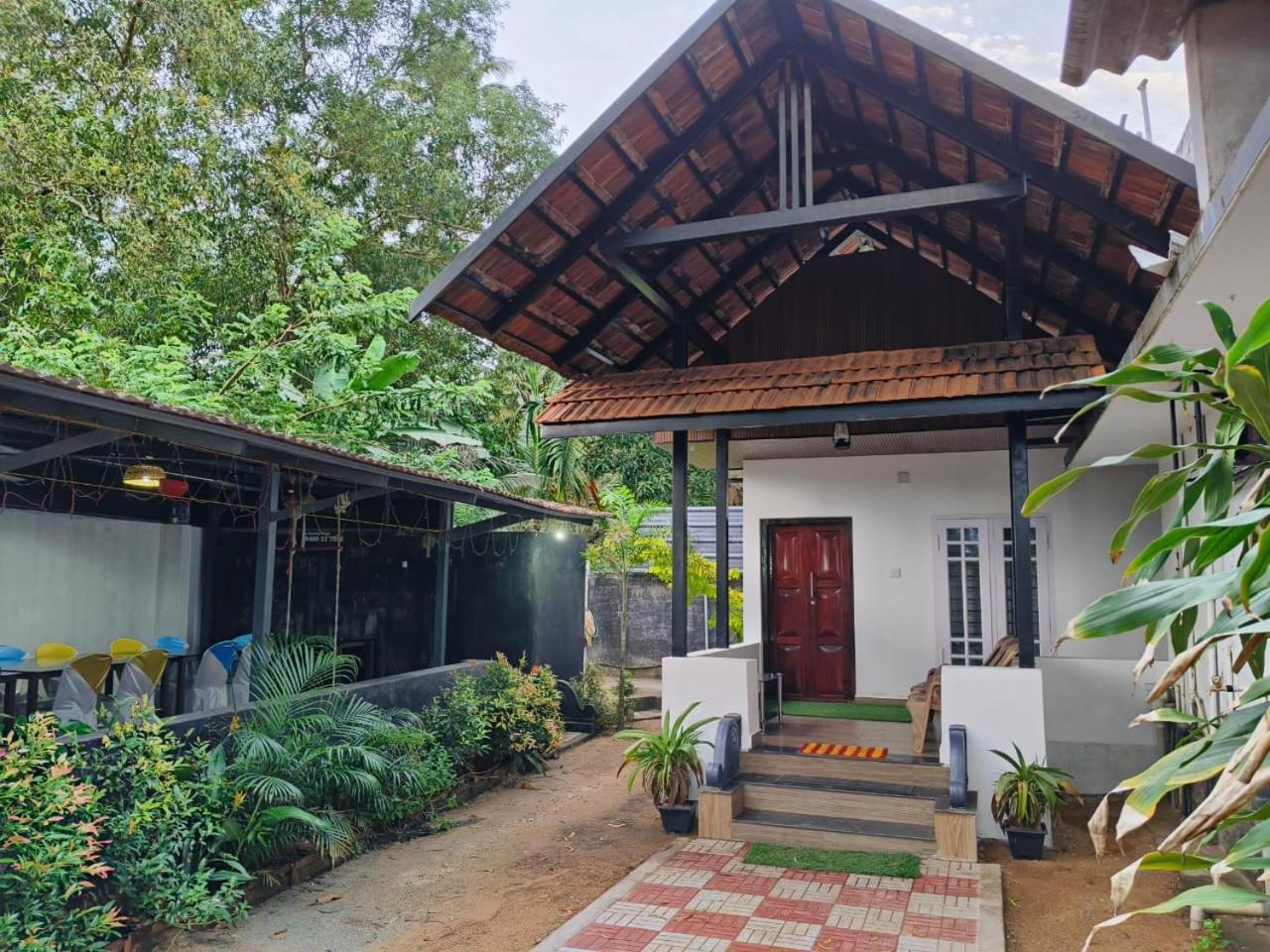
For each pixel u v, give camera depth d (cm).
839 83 797
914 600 1060
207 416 606
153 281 1198
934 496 1064
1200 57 474
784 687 1091
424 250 1761
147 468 822
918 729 776
